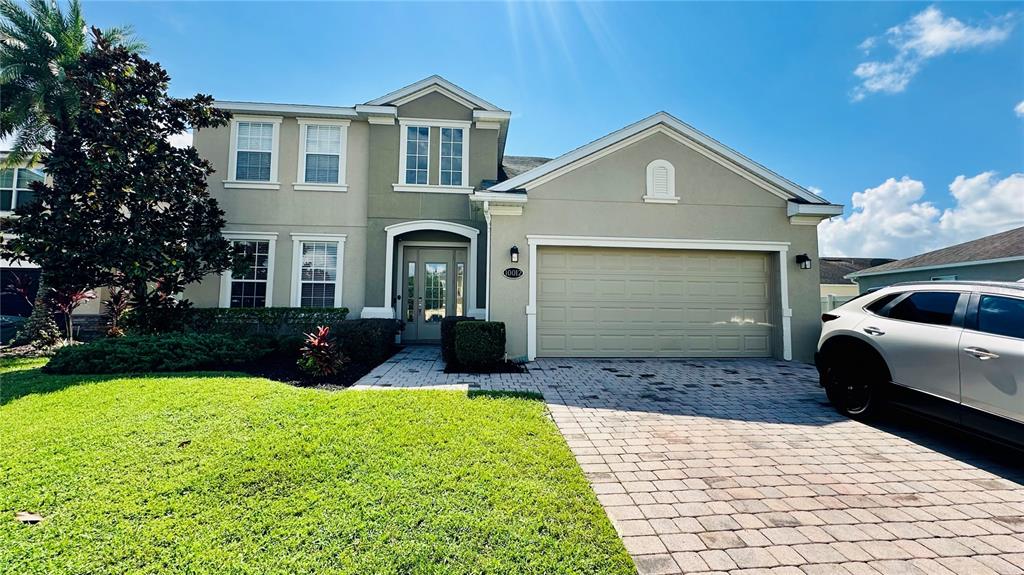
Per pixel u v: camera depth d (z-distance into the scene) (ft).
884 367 14.64
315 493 9.25
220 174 35.19
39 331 33.47
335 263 35.99
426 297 37.50
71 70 28.19
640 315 29.17
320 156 36.45
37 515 8.30
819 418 15.83
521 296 27.71
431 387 19.90
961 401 12.37
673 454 12.30
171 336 24.70
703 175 29.35
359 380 21.63
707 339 29.43
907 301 14.74
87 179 26.61
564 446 12.50
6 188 42.37
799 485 10.46
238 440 12.12
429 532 7.93
